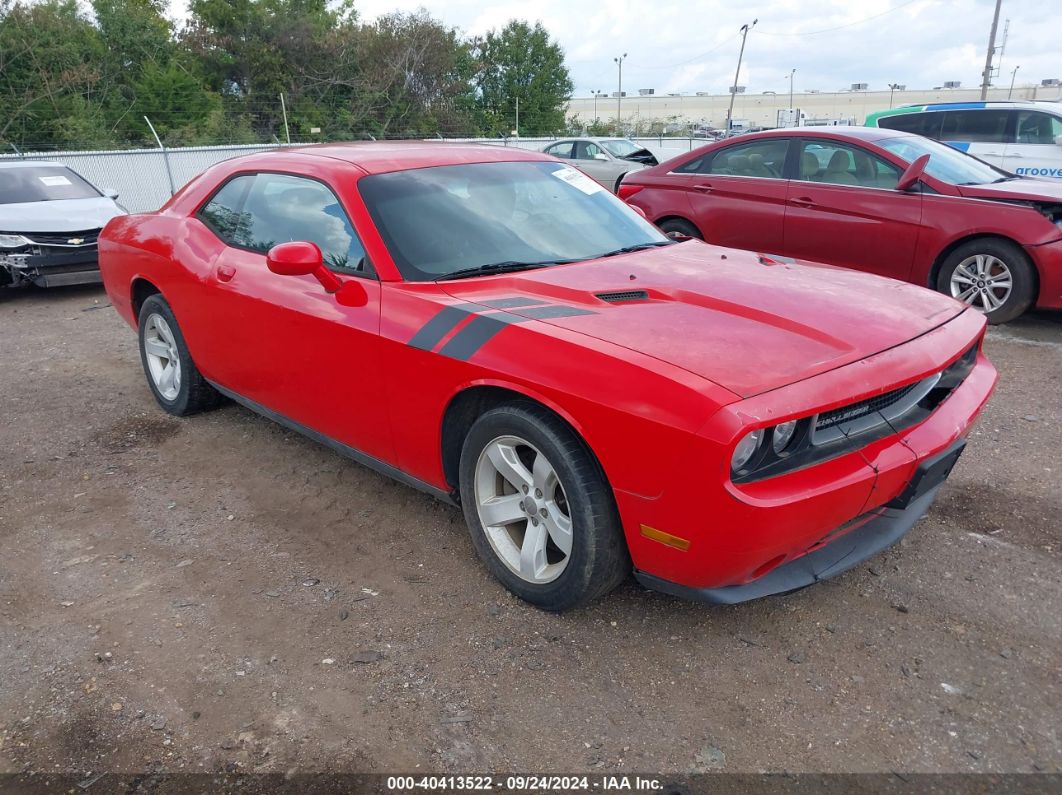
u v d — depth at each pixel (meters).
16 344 6.72
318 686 2.54
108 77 34.66
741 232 7.42
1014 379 5.30
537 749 2.28
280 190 3.81
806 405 2.28
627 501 2.44
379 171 3.54
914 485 2.60
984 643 2.68
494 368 2.69
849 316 2.78
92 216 8.78
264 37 39.34
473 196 3.59
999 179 6.76
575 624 2.82
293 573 3.18
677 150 27.94
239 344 3.91
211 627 2.85
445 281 3.14
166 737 2.34
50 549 3.40
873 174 6.78
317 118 37.78
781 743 2.29
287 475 4.05
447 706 2.45
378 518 3.60
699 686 2.52
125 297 4.93
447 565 3.21
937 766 2.19
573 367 2.51
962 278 6.51
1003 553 3.21
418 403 3.01
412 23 41.16
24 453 4.40
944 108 12.01
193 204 4.39
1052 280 6.06
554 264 3.35
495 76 50.66
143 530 3.55
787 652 2.66
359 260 3.29
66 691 2.54
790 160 7.20
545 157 4.24
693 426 2.22
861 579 3.06
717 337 2.55
